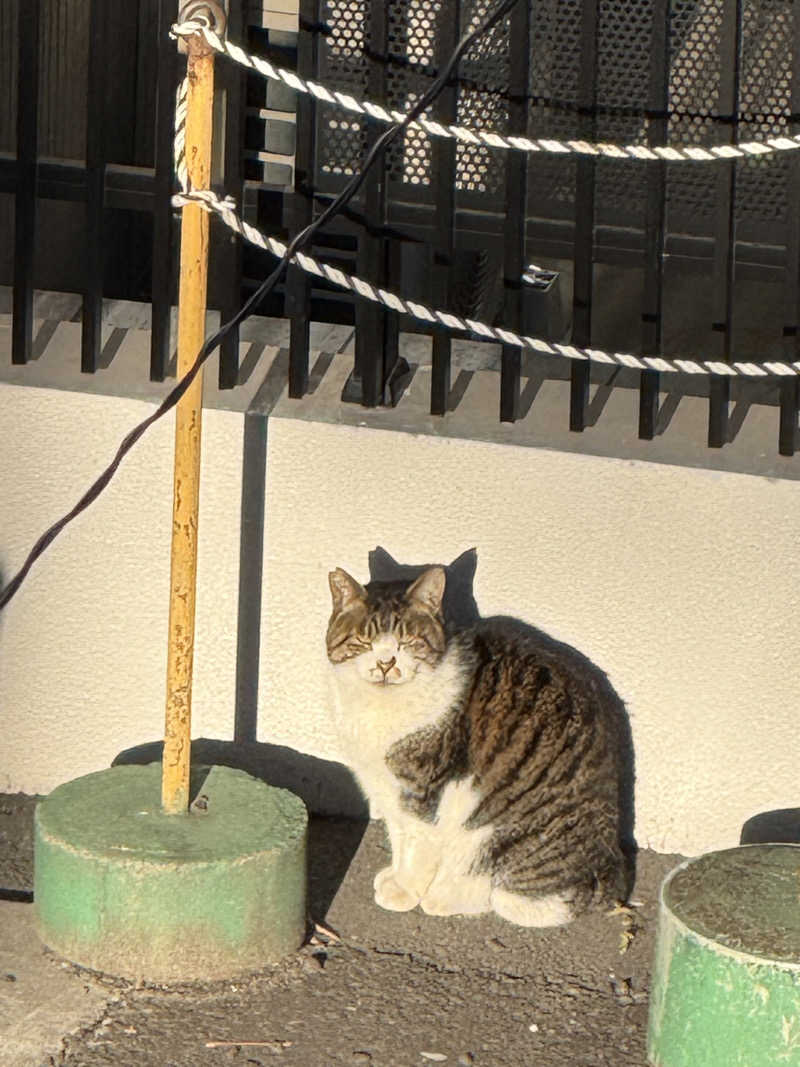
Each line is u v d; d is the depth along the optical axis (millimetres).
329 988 3646
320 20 3807
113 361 3934
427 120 3770
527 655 3807
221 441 3859
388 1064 3529
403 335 4031
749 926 3475
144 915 3611
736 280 3867
